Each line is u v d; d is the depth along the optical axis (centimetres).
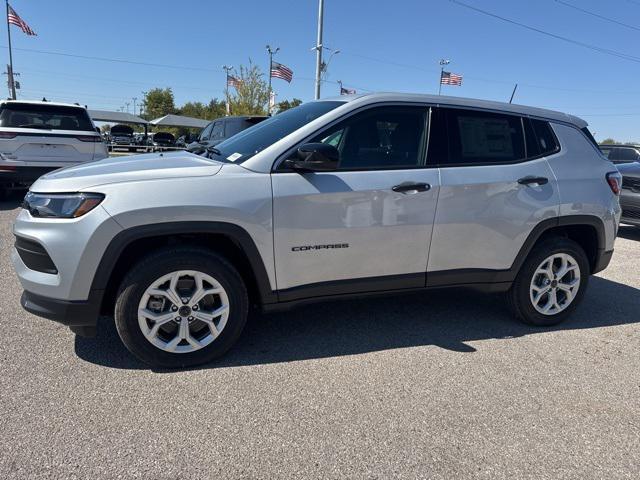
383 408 282
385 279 356
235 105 3391
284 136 337
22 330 362
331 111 343
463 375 326
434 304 460
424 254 361
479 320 426
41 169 815
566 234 430
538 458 246
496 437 261
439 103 369
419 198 348
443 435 260
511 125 391
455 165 364
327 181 327
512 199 377
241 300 324
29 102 841
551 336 398
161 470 224
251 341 365
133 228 289
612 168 430
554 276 410
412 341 376
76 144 834
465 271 377
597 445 258
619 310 466
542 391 310
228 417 267
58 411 264
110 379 300
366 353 352
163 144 3148
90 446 238
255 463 232
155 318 305
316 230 327
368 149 346
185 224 297
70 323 298
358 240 338
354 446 248
